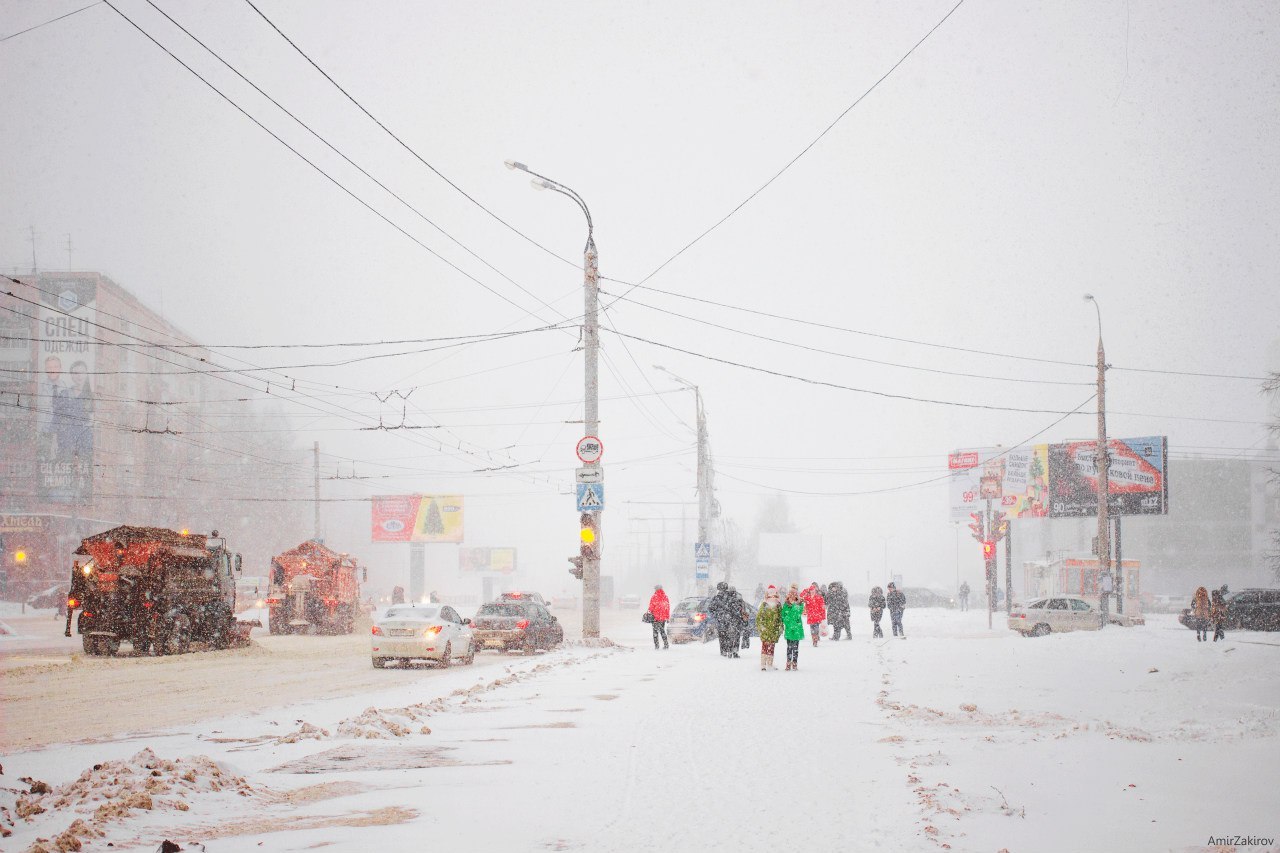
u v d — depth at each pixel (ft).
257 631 150.92
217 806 26.53
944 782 30.09
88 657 91.30
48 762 35.58
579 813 25.94
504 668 76.69
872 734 40.73
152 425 268.41
